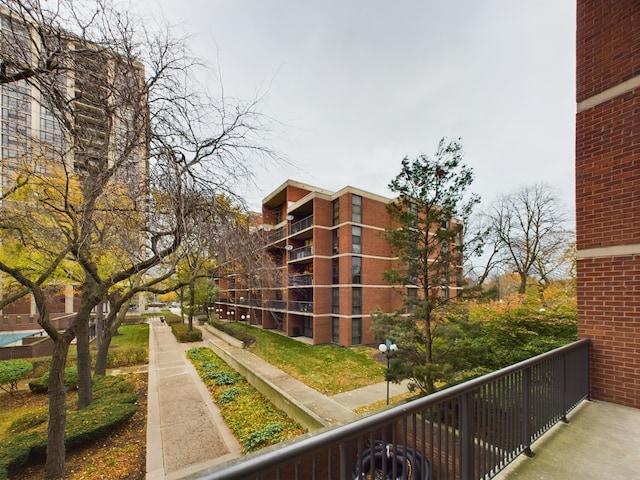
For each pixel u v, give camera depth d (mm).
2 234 5766
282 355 13844
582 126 4434
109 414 6086
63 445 4684
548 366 3137
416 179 7656
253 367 11828
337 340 16484
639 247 3762
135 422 6586
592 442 2846
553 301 7855
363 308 16406
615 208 4020
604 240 4102
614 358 3906
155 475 4582
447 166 7457
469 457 1999
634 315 3768
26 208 5230
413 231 7926
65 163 4254
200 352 14555
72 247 4477
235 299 26172
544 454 2633
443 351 7496
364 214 16984
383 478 1382
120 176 3752
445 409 1887
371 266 16938
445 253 7691
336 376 10500
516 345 6809
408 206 8047
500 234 21531
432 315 7719
